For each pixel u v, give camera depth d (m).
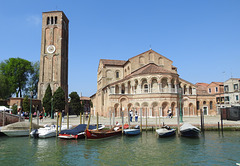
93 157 19.08
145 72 51.06
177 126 32.72
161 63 61.66
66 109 73.19
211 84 79.31
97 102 77.50
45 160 18.20
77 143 25.09
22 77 78.19
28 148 22.58
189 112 54.25
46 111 60.25
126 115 52.59
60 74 69.38
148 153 20.34
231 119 42.47
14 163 17.39
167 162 17.45
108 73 66.31
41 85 68.62
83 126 29.89
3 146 23.56
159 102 49.12
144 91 52.00
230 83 70.31
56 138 27.97
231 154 19.80
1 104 66.50
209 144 24.16
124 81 54.59
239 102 65.19
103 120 45.69
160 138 28.02
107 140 26.98
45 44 71.12
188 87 55.72
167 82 51.53
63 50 73.31
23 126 30.50
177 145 23.75
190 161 17.70
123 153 20.41
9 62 75.88
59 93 59.34
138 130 31.02
